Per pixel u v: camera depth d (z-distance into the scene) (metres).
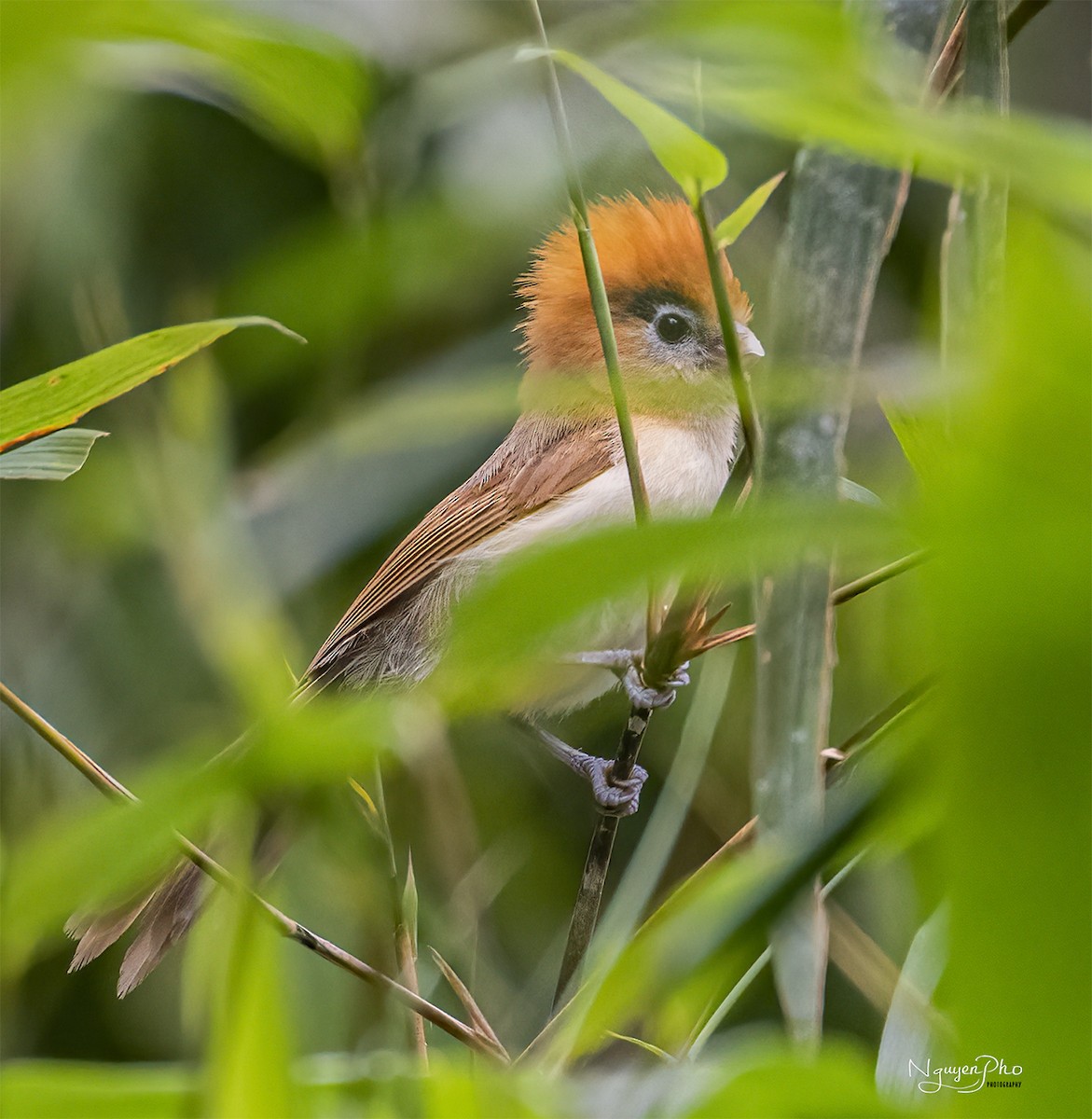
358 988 6.86
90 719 8.95
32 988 8.80
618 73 3.19
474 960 6.13
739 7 2.43
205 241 9.22
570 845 9.51
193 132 9.05
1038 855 1.66
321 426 6.79
